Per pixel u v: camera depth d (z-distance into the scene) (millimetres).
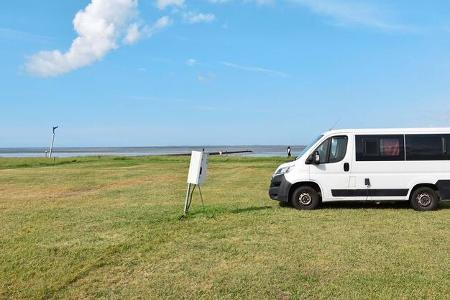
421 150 13086
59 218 12062
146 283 6883
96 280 7016
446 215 12242
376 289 6535
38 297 6316
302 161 13281
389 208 13445
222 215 12164
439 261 7816
